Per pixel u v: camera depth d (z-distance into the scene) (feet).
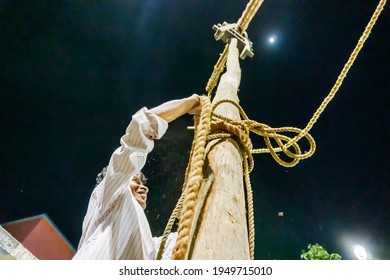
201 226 4.64
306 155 8.48
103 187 6.13
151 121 5.85
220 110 7.45
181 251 4.05
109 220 5.83
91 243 5.56
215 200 4.95
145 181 8.07
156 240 7.42
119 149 5.79
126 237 5.73
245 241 4.54
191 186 4.73
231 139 6.24
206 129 5.75
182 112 6.65
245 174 6.56
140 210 6.64
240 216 4.81
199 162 5.11
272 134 8.19
